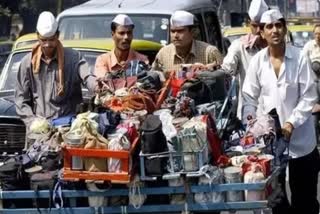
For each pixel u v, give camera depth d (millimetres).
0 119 18234
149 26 23328
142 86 13805
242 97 15180
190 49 16453
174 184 12180
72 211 12312
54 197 12281
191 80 14211
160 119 12336
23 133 18219
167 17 23359
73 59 15047
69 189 12281
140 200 12211
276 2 72500
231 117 14555
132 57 16594
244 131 14234
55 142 13062
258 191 12141
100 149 12047
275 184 13070
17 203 12633
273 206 12875
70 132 12250
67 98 15023
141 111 13125
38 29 14750
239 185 12117
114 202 12289
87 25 23875
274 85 14492
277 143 13633
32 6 79250
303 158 14828
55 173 12367
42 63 14953
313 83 14484
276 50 14438
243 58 16859
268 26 14367
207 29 25000
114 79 14297
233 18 35438
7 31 79188
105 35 23609
